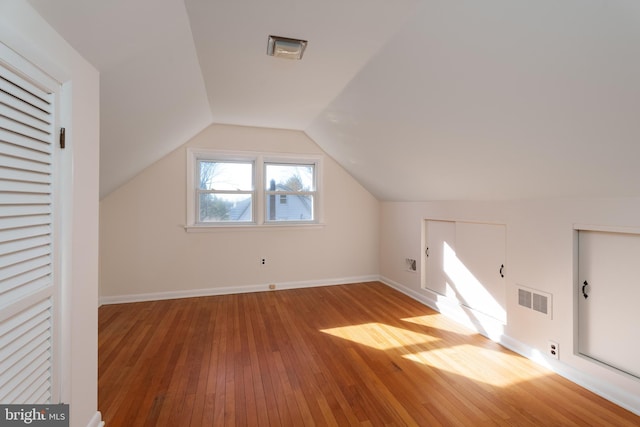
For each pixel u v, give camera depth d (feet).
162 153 11.04
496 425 5.11
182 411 5.49
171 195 11.84
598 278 6.14
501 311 8.39
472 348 7.88
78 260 4.20
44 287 3.43
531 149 5.68
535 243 7.25
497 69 4.57
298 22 5.10
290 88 8.02
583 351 6.39
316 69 6.86
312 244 13.76
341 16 4.89
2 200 2.83
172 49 5.45
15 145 2.97
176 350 7.75
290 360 7.27
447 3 4.15
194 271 12.19
